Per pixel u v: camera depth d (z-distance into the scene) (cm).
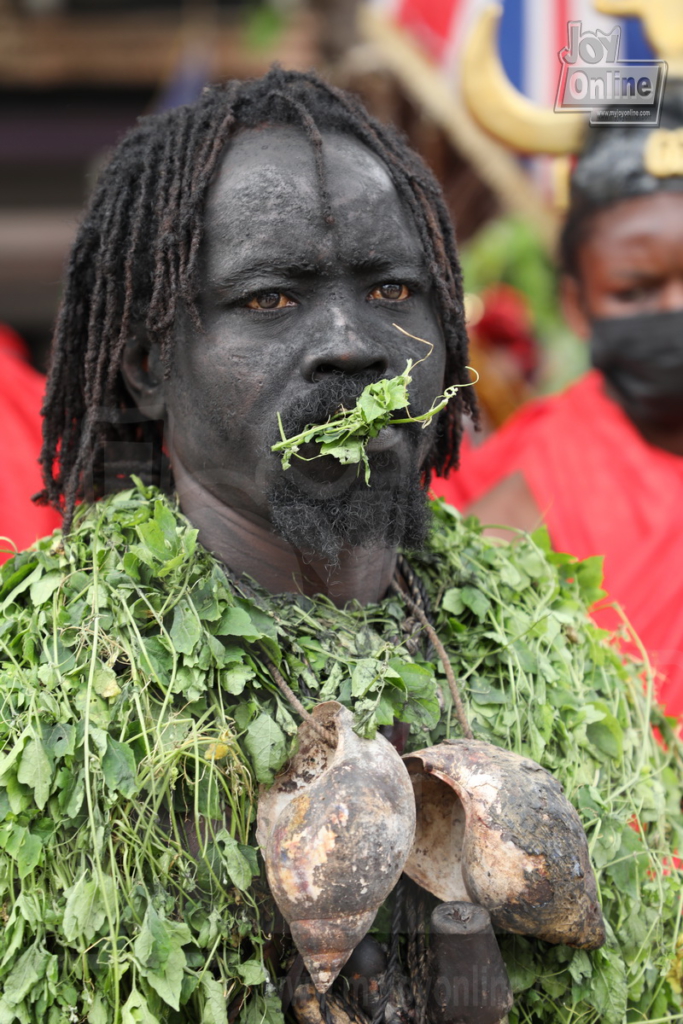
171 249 257
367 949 242
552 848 230
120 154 285
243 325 249
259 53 849
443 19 677
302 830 221
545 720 269
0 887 232
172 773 234
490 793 234
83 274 284
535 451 509
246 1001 238
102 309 278
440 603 288
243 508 264
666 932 279
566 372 706
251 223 247
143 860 233
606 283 511
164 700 242
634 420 514
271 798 238
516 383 701
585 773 273
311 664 257
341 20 812
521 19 621
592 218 511
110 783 228
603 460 497
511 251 708
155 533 249
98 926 225
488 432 690
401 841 224
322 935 221
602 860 263
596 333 520
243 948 241
